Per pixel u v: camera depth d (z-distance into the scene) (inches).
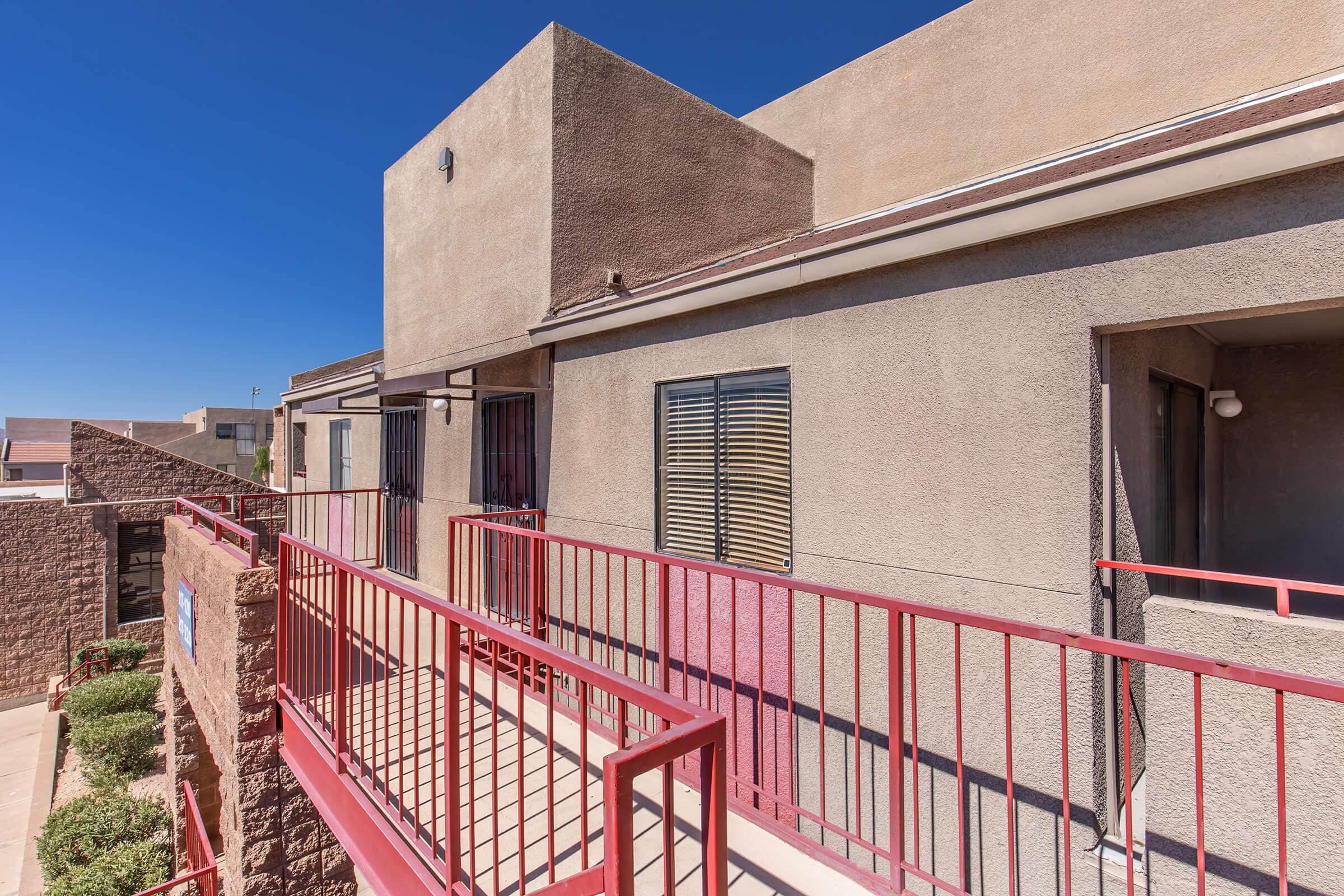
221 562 168.7
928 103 270.5
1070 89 228.4
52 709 543.2
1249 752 86.4
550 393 215.6
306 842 160.1
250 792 152.3
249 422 1909.4
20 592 589.3
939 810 116.5
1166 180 89.8
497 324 239.5
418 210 301.3
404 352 313.1
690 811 111.2
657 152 243.8
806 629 139.1
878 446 127.2
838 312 135.1
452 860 80.0
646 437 180.4
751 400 155.0
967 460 113.9
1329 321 131.3
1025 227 103.9
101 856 323.3
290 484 514.6
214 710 175.5
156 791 411.5
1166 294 92.6
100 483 629.9
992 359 111.2
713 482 163.2
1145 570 95.7
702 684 163.0
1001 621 75.2
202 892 253.8
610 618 189.3
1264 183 85.0
